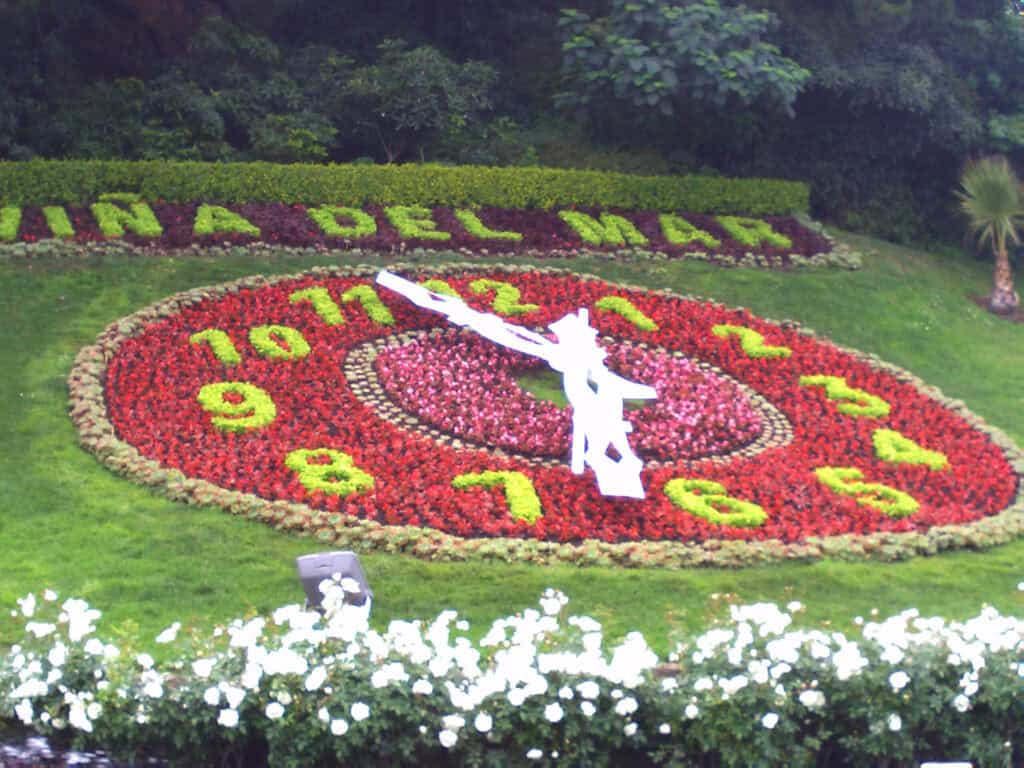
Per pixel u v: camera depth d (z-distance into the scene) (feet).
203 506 41.96
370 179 68.44
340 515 41.50
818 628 38.01
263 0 83.51
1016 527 45.78
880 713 29.94
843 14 81.30
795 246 69.97
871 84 75.72
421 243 64.54
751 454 49.75
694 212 72.02
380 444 46.85
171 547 39.73
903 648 30.60
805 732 30.48
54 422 46.73
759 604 31.65
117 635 34.83
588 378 53.36
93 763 28.96
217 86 77.56
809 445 50.72
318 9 85.81
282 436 46.80
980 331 65.72
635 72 71.10
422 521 42.27
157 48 80.38
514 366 54.54
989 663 30.71
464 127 78.54
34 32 76.48
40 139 72.38
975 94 82.48
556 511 43.55
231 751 29.58
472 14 86.43
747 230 70.59
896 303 66.13
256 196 67.05
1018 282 77.56
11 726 29.66
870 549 43.11
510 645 30.48
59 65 77.15
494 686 28.60
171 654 33.91
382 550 40.42
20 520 40.75
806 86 76.18
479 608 37.93
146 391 48.96
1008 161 80.23
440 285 59.93
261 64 79.97
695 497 45.11
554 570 40.14
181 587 37.81
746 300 63.77
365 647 29.66
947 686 30.37
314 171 67.87
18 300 55.36
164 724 28.78
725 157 78.48
